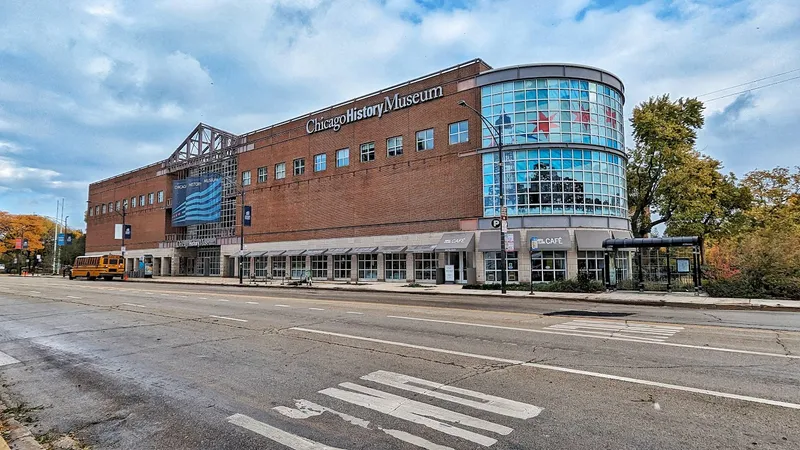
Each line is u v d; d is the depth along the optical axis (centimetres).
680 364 710
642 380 623
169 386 646
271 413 526
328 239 4028
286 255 4356
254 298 2042
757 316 1355
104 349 916
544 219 2886
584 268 2831
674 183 3569
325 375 675
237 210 5003
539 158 2938
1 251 8194
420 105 3472
